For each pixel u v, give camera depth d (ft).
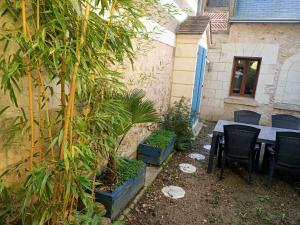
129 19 4.66
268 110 20.54
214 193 9.86
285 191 10.36
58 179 4.02
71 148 3.76
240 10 20.80
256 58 20.44
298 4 19.33
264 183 10.95
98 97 5.05
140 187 9.09
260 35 19.77
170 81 15.70
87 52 3.89
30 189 3.58
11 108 4.58
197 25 15.42
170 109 15.02
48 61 3.62
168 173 11.25
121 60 5.36
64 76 3.87
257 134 10.11
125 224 7.41
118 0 4.39
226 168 12.25
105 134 5.25
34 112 4.99
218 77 21.54
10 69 3.37
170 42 14.32
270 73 19.99
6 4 3.70
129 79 9.39
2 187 3.73
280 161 10.18
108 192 7.00
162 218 7.99
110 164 7.30
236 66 21.52
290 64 19.34
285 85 19.74
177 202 8.98
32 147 4.32
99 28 4.11
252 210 8.86
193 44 15.10
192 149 14.76
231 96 21.76
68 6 3.47
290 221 8.34
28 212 4.13
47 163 3.91
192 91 15.72
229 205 9.09
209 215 8.40
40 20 3.80
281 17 19.27
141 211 8.17
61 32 3.69
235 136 10.42
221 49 21.02
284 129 12.74
